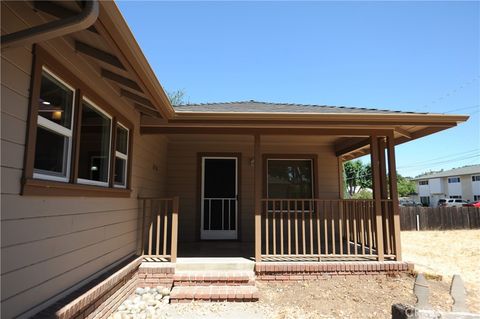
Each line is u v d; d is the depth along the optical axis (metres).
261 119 5.42
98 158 4.03
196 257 5.84
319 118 5.34
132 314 4.07
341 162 8.59
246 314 4.16
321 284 5.17
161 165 7.65
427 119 5.33
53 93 2.96
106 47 3.09
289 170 8.52
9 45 2.07
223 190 8.29
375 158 5.82
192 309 4.31
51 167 2.93
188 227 8.15
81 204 3.42
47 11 2.54
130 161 5.14
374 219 6.09
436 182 41.34
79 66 3.33
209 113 5.22
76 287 3.28
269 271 5.27
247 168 8.41
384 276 5.41
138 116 5.59
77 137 3.28
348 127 5.52
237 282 4.97
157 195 7.25
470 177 37.00
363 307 4.40
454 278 2.44
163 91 4.02
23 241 2.42
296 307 4.41
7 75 2.27
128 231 5.09
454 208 16.38
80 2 2.22
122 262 4.69
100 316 3.63
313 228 8.24
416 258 8.55
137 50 2.90
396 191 5.77
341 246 5.73
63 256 3.02
